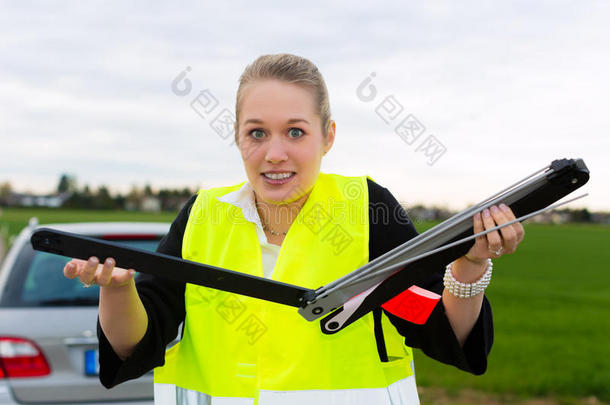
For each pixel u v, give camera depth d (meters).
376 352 1.56
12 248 3.88
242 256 1.60
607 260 28.52
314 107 1.53
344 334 1.53
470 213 1.35
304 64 1.55
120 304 1.42
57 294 3.40
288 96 1.49
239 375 1.52
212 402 1.53
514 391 5.25
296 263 1.56
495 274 21.09
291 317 1.53
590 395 5.21
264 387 1.50
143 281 1.61
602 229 73.25
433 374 5.77
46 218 58.28
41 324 3.21
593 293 14.93
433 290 1.57
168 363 1.65
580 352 7.12
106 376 1.53
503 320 10.14
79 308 3.32
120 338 1.48
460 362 1.51
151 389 3.22
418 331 1.54
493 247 1.32
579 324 9.64
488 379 5.58
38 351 3.17
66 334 3.20
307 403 1.49
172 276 1.35
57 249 1.30
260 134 1.52
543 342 7.85
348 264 1.56
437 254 1.39
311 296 1.40
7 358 3.14
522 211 1.34
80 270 1.31
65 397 3.15
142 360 1.52
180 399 1.61
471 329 1.51
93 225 4.01
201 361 1.56
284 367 1.51
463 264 1.42
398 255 1.39
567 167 1.28
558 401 5.04
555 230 70.31
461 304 1.46
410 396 1.61
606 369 6.06
